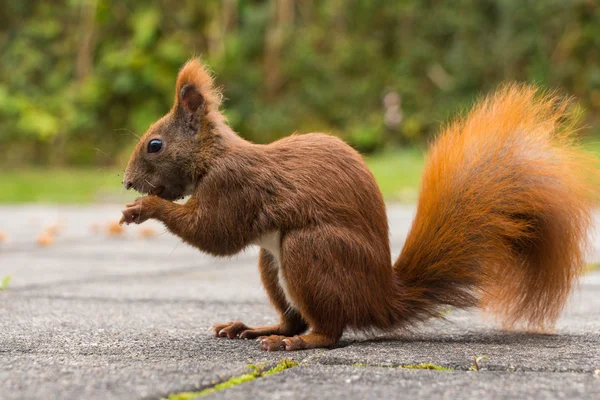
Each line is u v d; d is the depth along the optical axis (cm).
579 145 191
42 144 658
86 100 631
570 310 202
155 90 639
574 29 641
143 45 638
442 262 190
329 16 693
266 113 643
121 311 199
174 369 177
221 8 671
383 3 684
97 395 172
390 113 634
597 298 209
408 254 191
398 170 501
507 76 631
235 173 189
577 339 190
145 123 629
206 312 200
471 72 635
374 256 188
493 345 187
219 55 648
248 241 189
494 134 191
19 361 179
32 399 172
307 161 189
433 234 191
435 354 183
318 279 187
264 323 196
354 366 179
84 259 239
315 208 188
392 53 687
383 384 175
